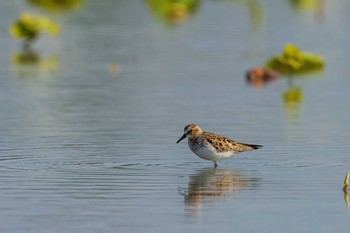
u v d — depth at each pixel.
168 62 27.81
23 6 38.59
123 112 21.45
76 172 16.05
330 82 25.39
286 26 33.97
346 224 13.19
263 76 25.80
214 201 14.34
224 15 36.50
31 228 12.97
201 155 16.64
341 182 15.39
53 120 20.58
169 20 35.47
